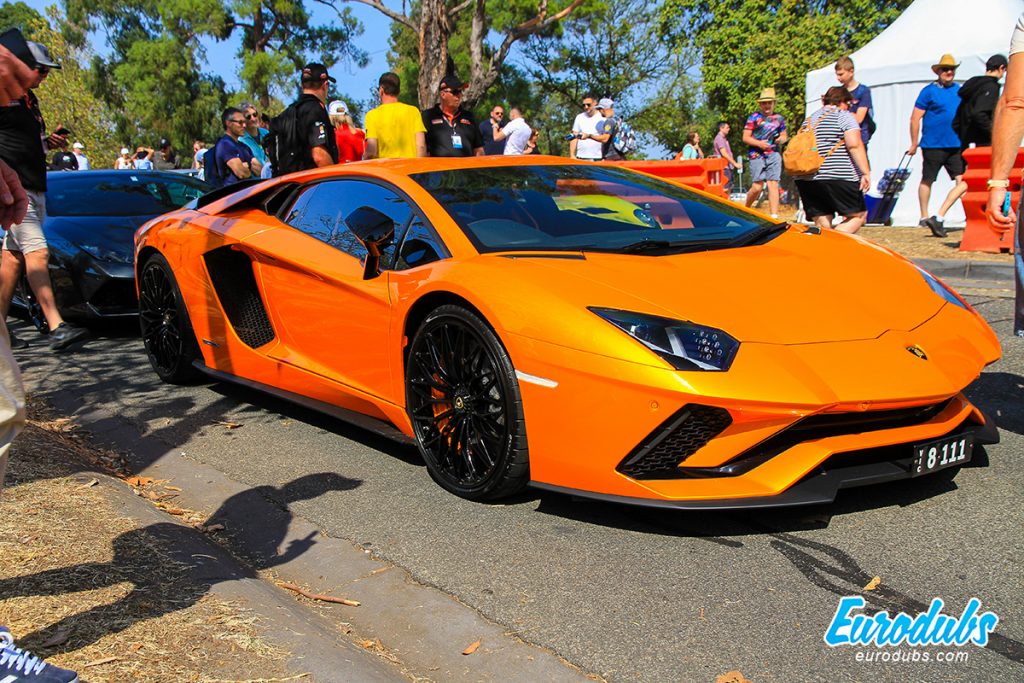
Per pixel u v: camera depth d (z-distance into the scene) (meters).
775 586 2.52
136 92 39.91
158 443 4.14
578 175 4.10
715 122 43.88
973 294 6.38
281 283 4.10
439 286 3.20
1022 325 3.25
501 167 4.06
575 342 2.79
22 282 6.53
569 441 2.85
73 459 3.60
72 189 7.03
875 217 10.85
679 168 9.99
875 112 11.52
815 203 7.48
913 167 11.03
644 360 2.67
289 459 3.82
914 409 2.83
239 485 3.54
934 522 2.86
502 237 3.41
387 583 2.67
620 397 2.70
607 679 2.13
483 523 3.04
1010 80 3.25
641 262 3.20
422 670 2.22
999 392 4.17
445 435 3.30
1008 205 7.46
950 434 2.94
